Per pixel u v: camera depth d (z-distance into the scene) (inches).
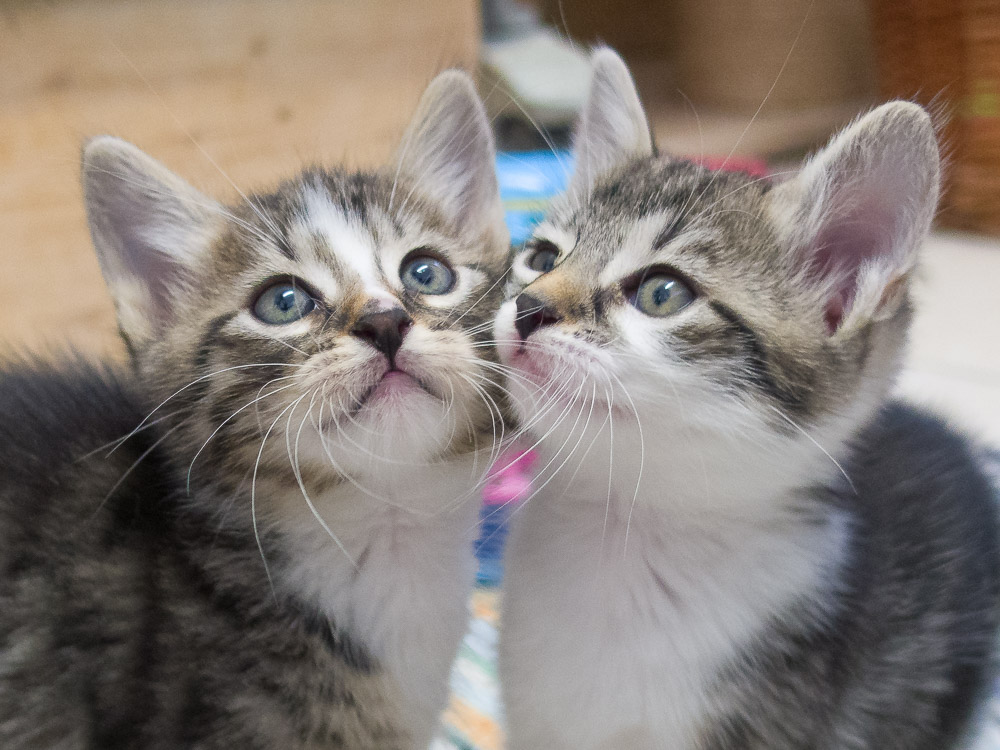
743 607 10.3
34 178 16.3
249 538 10.4
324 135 18.8
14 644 9.7
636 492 10.3
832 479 10.5
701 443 9.9
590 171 11.9
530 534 11.1
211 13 17.1
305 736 10.2
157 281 11.0
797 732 10.3
